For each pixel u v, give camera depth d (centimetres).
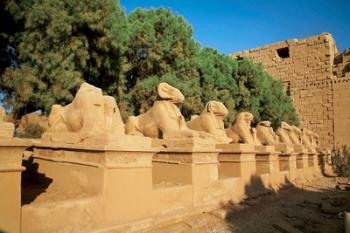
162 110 719
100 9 1197
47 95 1144
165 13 1686
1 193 338
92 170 452
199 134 674
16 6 1133
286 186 1082
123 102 1509
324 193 1064
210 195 663
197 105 1628
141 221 468
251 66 2234
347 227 459
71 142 517
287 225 603
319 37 2711
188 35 1677
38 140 684
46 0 1130
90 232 400
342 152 2209
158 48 1596
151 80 1509
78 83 1146
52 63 1128
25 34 1160
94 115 525
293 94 2781
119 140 451
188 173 618
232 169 821
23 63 1202
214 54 2186
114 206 440
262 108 2316
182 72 1680
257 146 1004
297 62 2806
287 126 1520
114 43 1259
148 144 493
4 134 349
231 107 1909
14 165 351
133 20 1688
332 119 2558
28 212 360
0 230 333
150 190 498
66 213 387
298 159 1409
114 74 1399
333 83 2588
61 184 514
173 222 536
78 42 1172
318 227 631
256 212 707
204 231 532
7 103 1245
